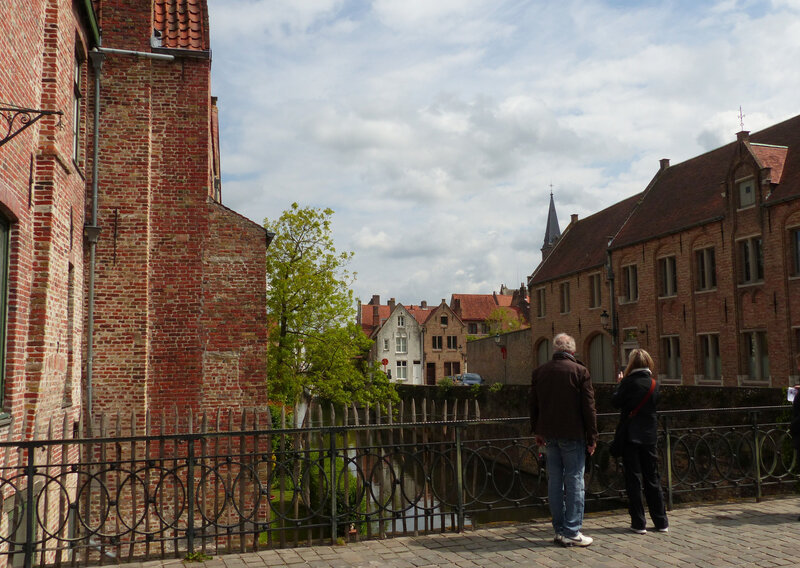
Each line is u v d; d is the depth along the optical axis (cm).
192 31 1391
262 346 1355
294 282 2164
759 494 780
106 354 1252
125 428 1209
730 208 2297
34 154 843
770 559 534
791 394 762
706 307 2427
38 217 853
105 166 1287
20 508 687
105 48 1301
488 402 2836
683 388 1784
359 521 630
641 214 3002
